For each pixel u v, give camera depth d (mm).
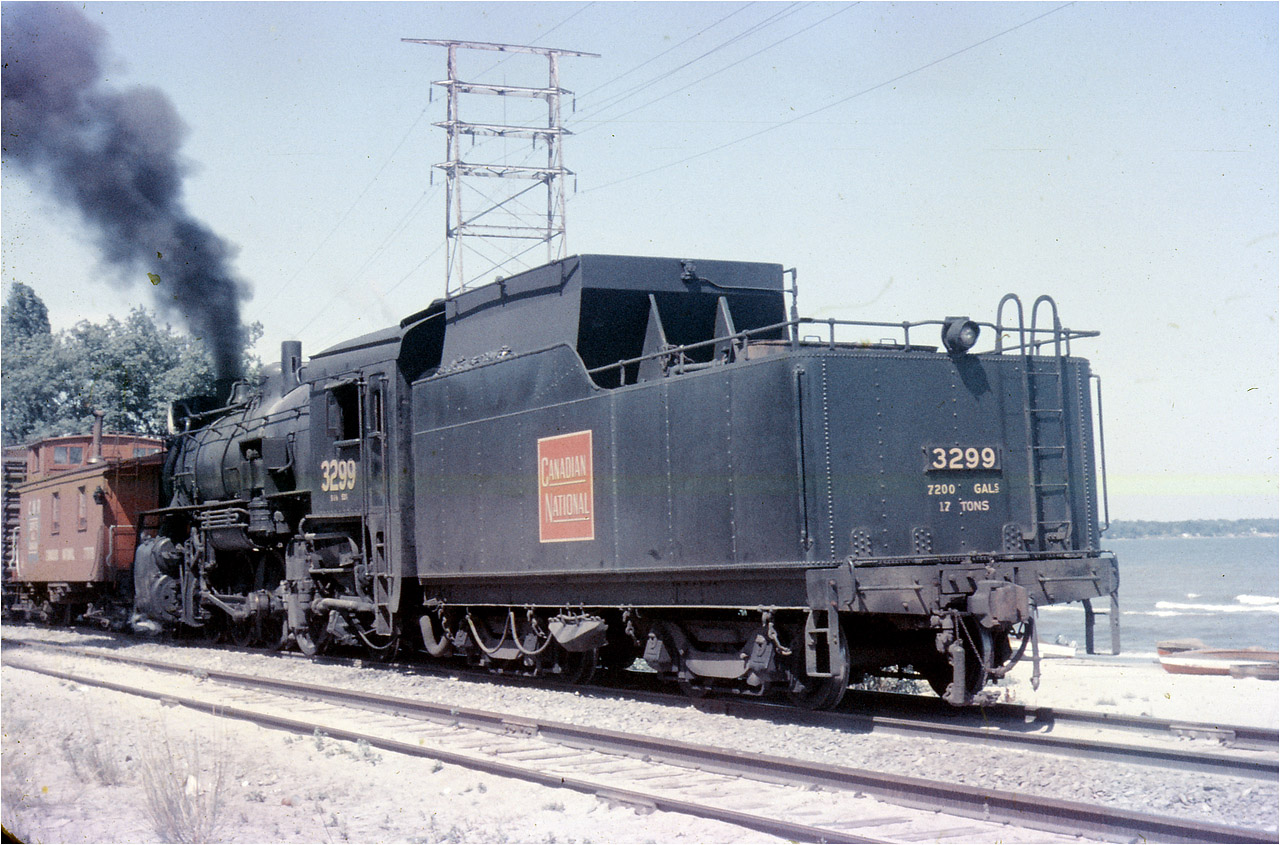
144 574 21969
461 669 14891
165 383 40188
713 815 6727
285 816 7262
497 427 13219
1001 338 10750
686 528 10625
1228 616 46375
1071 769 7672
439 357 15383
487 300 13984
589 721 10484
